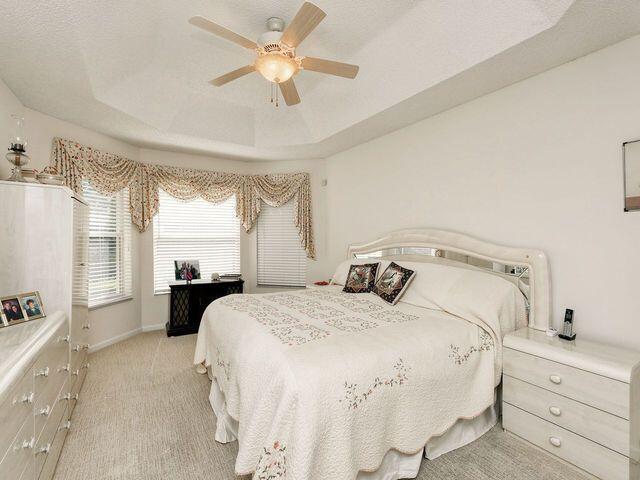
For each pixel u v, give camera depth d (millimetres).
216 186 4914
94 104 3000
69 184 3352
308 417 1354
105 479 1712
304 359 1546
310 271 5027
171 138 3980
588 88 2182
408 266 3076
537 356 1959
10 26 1995
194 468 1796
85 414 2348
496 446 1997
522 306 2383
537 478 1729
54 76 2539
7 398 1130
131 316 4305
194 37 2646
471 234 2902
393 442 1656
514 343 2084
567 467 1805
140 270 4477
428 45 2439
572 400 1794
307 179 5012
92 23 2113
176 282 4512
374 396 1572
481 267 2750
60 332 1959
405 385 1702
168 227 4750
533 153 2473
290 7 2295
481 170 2830
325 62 2154
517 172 2572
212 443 2021
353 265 3496
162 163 4586
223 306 2617
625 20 1842
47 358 1645
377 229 3969
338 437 1422
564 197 2301
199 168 4875
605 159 2105
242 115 3998
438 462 1851
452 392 1901
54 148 3271
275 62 2076
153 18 2373
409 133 3520
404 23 2410
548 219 2387
